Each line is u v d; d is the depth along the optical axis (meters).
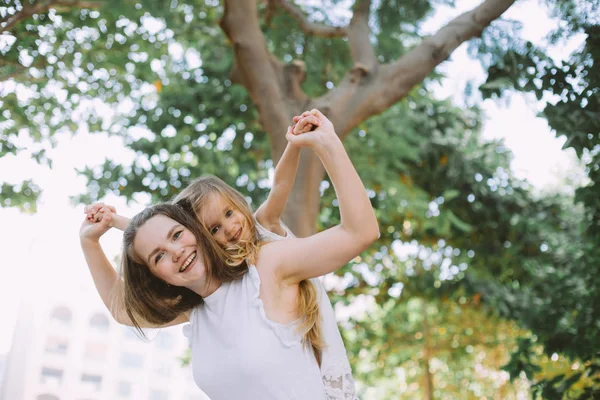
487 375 12.78
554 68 3.99
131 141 7.59
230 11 4.71
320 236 2.01
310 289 2.14
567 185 10.54
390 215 8.67
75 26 5.38
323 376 2.16
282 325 2.03
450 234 9.14
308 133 1.99
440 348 11.64
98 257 2.72
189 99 7.33
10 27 4.55
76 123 5.98
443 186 8.75
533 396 4.98
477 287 8.85
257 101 4.68
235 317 2.06
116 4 4.64
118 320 2.62
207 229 2.23
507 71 4.10
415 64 4.52
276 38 6.13
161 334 9.63
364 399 14.38
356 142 6.80
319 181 4.41
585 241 6.00
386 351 11.52
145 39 6.02
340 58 6.21
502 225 8.95
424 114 8.56
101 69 5.66
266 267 2.08
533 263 8.88
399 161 7.34
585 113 3.93
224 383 2.05
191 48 7.21
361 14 4.98
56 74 5.35
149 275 2.26
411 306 11.91
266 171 7.84
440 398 13.34
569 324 5.64
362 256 9.64
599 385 5.02
